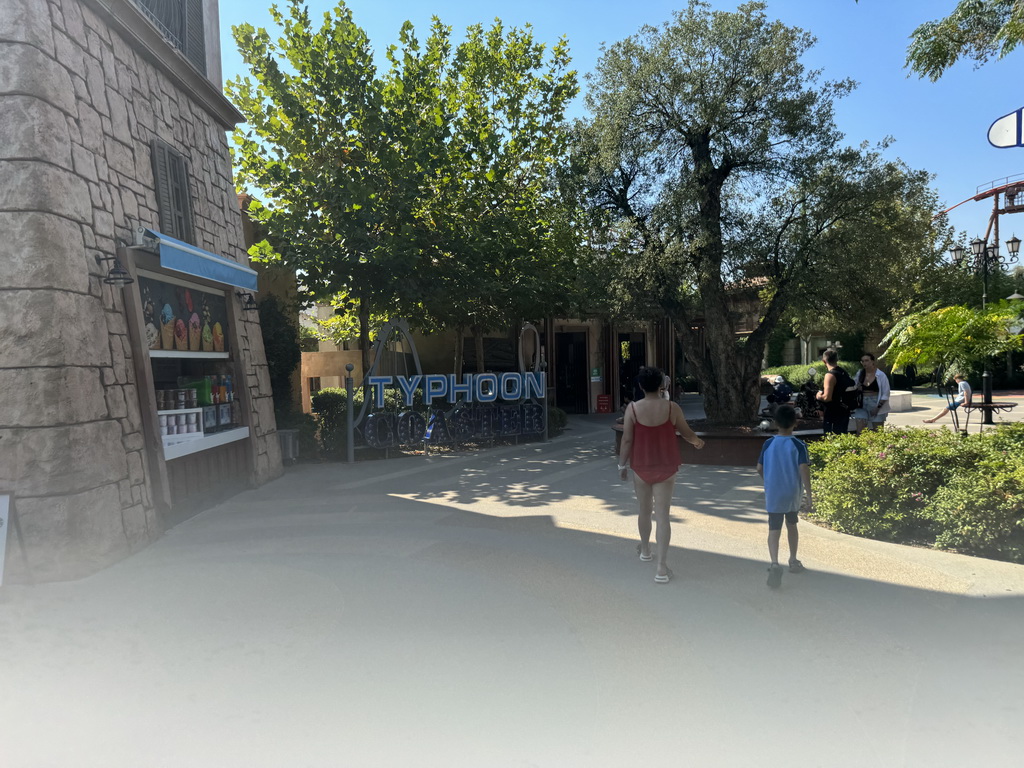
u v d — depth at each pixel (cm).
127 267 641
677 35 1176
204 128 924
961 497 564
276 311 1338
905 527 612
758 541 617
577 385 2273
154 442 663
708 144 1203
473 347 2017
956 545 571
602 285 1253
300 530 680
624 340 2534
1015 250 1888
